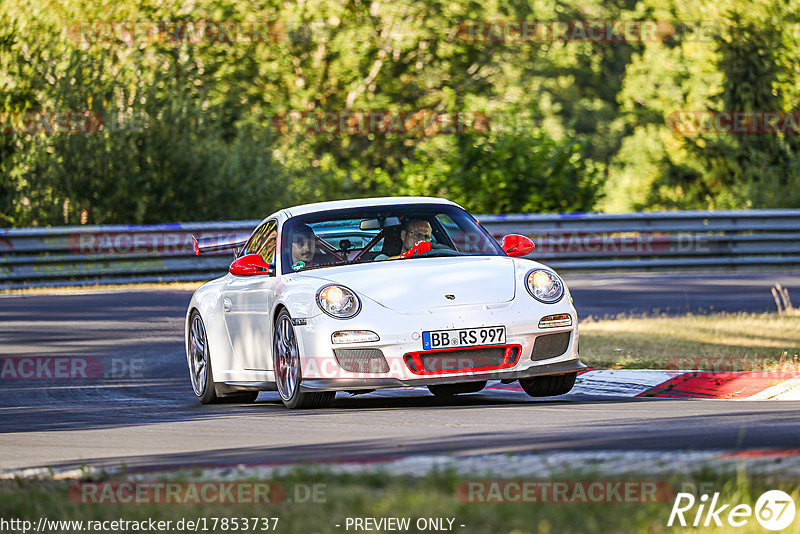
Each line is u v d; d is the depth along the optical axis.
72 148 79.00
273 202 84.25
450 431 21.64
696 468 15.12
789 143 102.44
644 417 22.80
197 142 82.69
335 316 25.83
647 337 38.97
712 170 110.06
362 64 119.56
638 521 12.38
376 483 15.06
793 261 70.12
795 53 104.19
